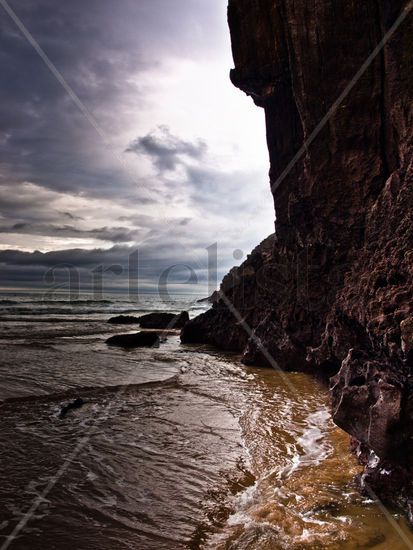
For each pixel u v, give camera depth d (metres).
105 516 3.55
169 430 5.82
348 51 7.08
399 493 3.52
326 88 7.43
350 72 7.10
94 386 8.37
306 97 7.74
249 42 9.28
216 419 6.38
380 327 3.96
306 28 7.50
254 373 10.28
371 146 6.98
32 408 6.74
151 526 3.41
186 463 4.69
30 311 34.09
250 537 3.21
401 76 6.24
